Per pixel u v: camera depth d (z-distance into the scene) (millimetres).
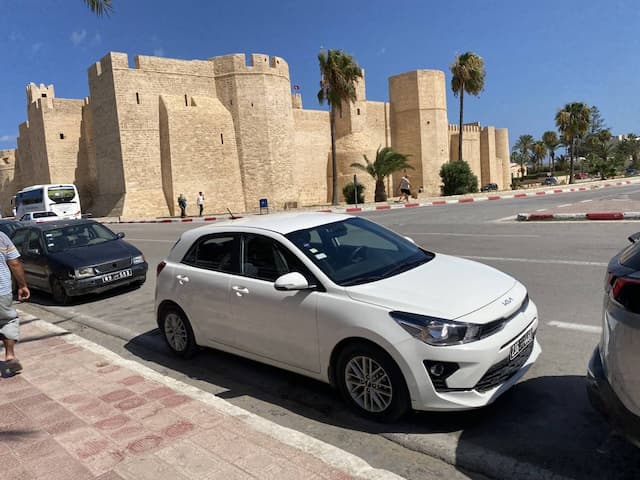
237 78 41312
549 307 6465
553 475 3164
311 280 4348
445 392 3598
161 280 5875
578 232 12141
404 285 4145
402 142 54594
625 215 13523
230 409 4141
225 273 5105
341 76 34375
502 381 3783
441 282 4207
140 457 3498
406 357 3629
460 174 41250
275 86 42500
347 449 3746
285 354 4516
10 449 3766
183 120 39031
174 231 22875
